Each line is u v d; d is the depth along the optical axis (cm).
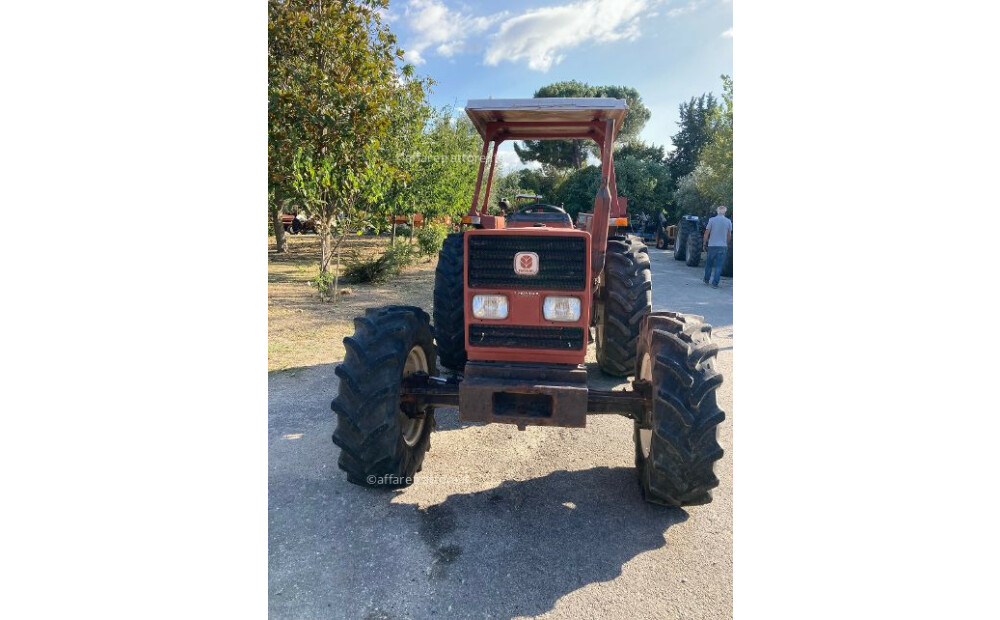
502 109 341
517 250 293
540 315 297
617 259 474
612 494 312
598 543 267
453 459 354
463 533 274
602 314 492
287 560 251
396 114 1009
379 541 267
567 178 2161
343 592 232
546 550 261
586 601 228
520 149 2762
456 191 1395
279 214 1484
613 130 343
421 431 341
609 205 337
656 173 2492
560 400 279
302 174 793
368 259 1085
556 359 302
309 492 310
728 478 332
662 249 2038
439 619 218
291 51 816
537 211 496
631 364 478
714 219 1050
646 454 309
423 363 345
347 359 297
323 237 866
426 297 893
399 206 1203
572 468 343
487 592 233
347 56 814
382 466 294
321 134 818
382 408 288
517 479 329
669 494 278
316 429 394
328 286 855
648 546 265
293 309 781
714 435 264
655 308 830
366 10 849
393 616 220
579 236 287
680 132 3641
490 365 301
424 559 254
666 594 232
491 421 285
